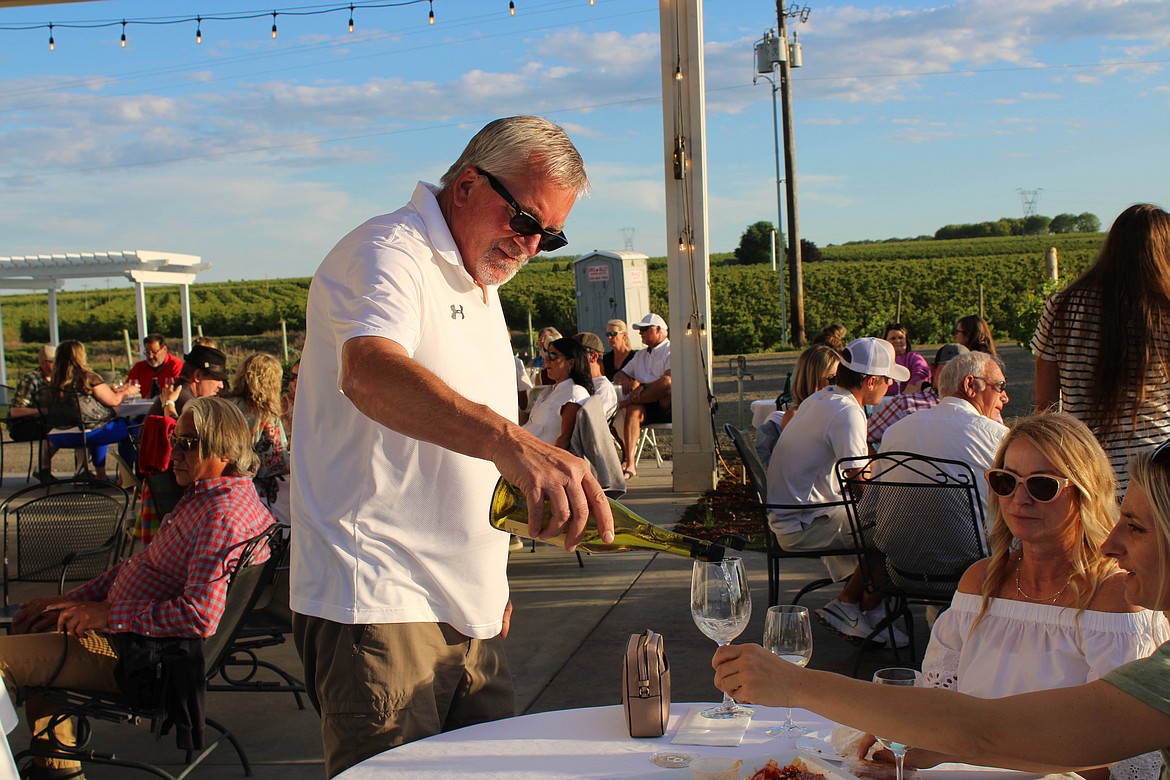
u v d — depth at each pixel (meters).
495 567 1.97
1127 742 1.38
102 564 4.62
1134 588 1.57
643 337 10.02
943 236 72.56
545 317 34.94
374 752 1.81
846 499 4.19
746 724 1.79
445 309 1.84
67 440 9.12
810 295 36.25
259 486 4.79
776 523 4.53
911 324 33.50
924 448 3.85
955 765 1.63
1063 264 36.38
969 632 2.05
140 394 10.71
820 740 1.70
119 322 37.56
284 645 4.99
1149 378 2.95
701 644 4.56
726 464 9.48
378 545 1.82
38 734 3.05
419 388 1.41
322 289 1.79
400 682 1.82
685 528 7.04
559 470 1.26
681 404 8.30
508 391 2.08
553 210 1.86
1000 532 2.04
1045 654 1.93
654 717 1.73
